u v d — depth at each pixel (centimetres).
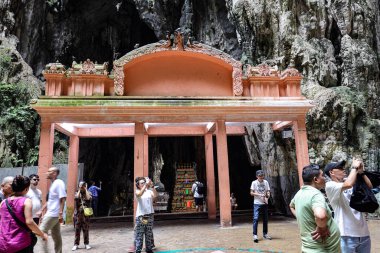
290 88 1074
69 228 1071
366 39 1455
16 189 382
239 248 680
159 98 1012
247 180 2175
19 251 351
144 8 2198
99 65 1042
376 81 1409
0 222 362
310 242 299
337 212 367
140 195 625
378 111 1361
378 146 1228
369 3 1527
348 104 1238
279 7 1533
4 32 1750
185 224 1109
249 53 1692
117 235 915
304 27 1510
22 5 1858
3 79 1611
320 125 1251
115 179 2484
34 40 1966
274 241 744
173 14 2286
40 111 960
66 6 2131
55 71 997
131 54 1038
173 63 1075
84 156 2173
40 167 933
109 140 2506
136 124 999
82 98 980
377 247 654
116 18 2450
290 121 1102
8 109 1541
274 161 1426
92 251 695
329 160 1219
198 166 2459
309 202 306
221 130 1020
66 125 1135
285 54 1488
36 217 568
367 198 338
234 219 1205
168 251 668
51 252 677
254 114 1038
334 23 1534
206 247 700
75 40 2244
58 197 557
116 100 988
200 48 1065
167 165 2748
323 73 1404
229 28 2023
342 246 360
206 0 2148
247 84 1082
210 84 1075
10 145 1481
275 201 1424
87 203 732
